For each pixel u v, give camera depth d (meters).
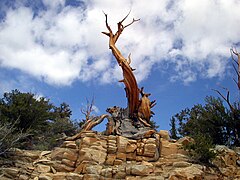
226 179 15.97
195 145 16.80
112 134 18.83
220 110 24.08
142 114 20.39
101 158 16.42
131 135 18.45
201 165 15.97
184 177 14.50
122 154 16.88
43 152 17.08
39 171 15.31
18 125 21.48
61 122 29.16
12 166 15.18
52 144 23.42
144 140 17.56
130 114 20.31
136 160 16.92
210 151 16.44
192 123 26.23
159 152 17.61
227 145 22.47
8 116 21.55
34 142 23.38
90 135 17.48
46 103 23.92
